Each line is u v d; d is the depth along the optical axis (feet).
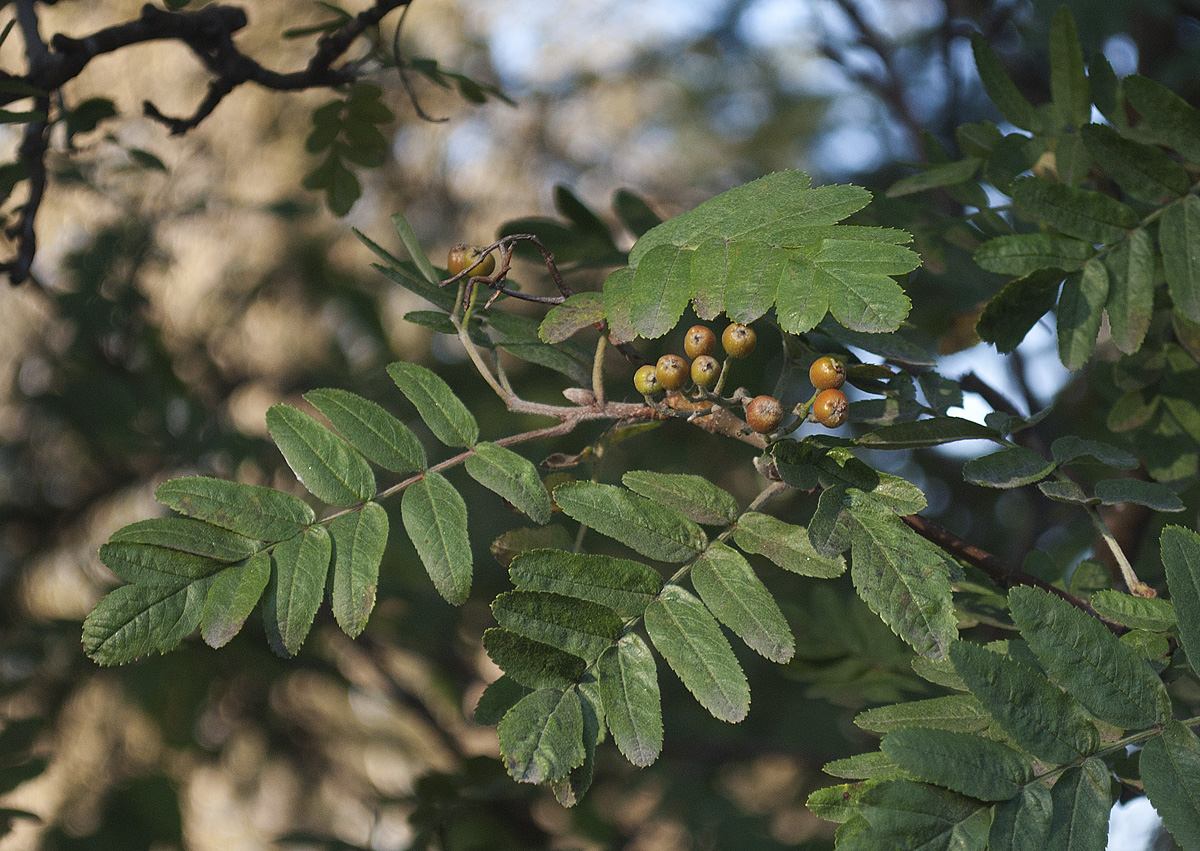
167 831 5.31
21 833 5.48
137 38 3.54
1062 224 2.92
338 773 7.49
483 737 7.41
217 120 7.22
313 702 7.31
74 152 3.73
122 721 6.19
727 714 2.64
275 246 7.61
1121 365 3.19
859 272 2.64
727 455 7.00
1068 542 4.20
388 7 3.59
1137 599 2.75
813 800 2.61
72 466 6.66
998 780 2.60
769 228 2.72
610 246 3.58
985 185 3.43
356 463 2.79
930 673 2.80
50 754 3.94
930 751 2.60
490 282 2.89
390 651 7.22
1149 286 2.90
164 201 6.43
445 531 2.75
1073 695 2.62
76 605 6.83
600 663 2.67
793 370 2.92
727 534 2.75
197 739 6.22
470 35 9.63
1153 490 2.83
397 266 3.00
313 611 2.72
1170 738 2.62
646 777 5.17
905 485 2.73
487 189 9.66
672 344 5.07
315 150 3.83
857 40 5.29
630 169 10.91
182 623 2.70
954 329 3.47
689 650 2.67
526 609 2.66
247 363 7.59
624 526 2.74
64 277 5.89
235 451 5.95
